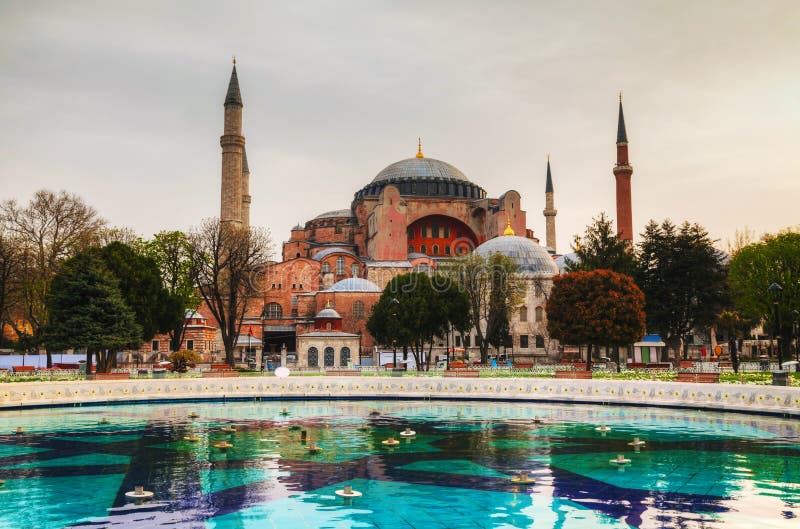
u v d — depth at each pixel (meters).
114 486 19.55
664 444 26.05
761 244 78.56
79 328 50.88
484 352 78.38
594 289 63.00
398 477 20.61
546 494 18.45
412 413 36.44
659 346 70.12
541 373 52.41
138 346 54.41
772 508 16.97
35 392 37.88
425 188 127.06
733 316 78.88
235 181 102.38
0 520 16.17
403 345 75.69
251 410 37.97
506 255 93.81
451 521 16.03
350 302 100.00
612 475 20.77
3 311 69.94
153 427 31.00
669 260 73.25
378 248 112.81
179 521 16.09
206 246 76.12
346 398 43.84
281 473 21.23
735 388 34.94
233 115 102.75
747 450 24.70
